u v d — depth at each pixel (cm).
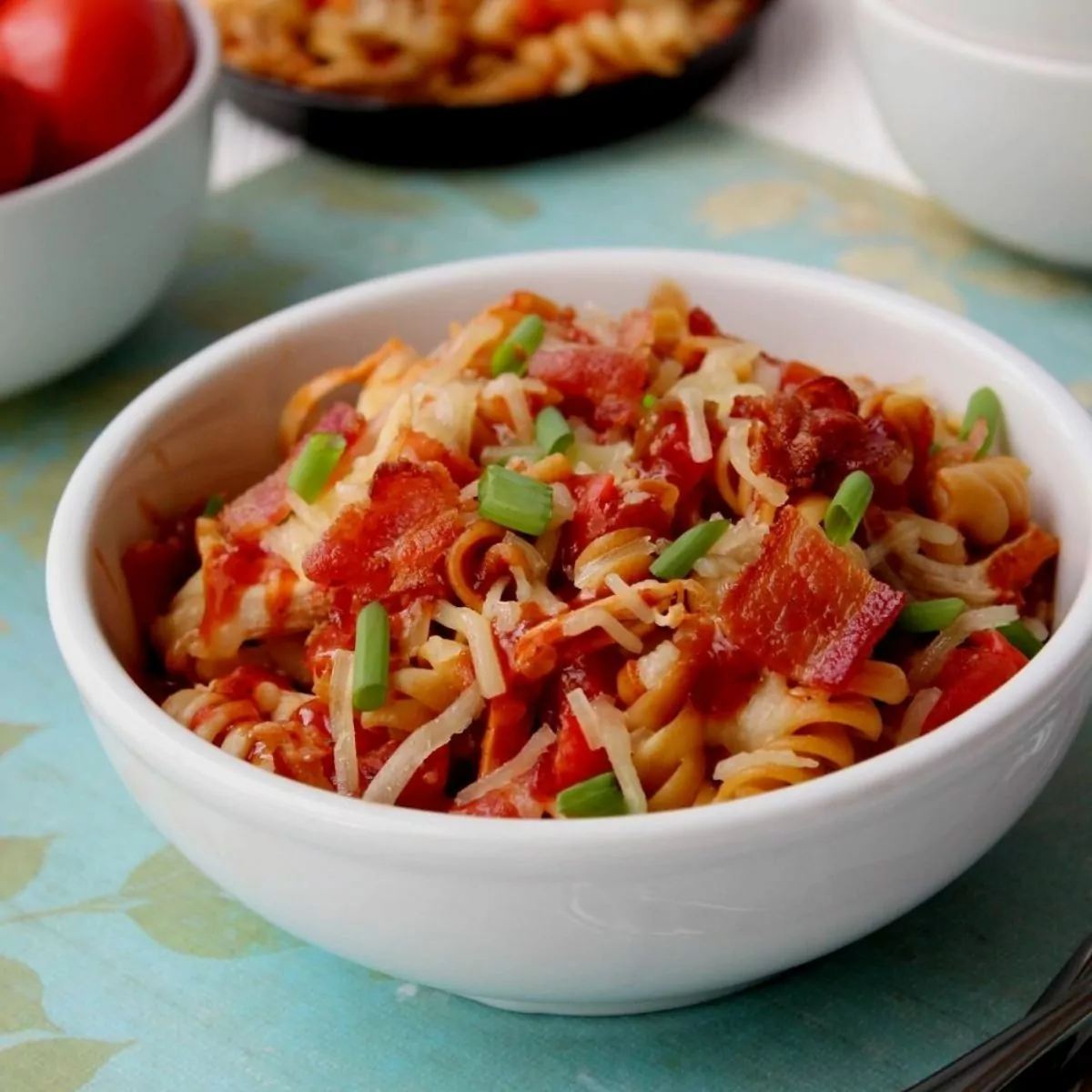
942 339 53
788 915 44
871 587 47
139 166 60
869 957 48
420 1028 48
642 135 72
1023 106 60
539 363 51
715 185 69
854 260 66
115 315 62
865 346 54
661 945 44
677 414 50
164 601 52
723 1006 48
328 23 70
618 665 47
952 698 47
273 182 71
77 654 47
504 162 71
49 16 62
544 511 48
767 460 48
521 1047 47
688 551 47
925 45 61
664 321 53
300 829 44
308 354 54
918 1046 47
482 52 72
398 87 71
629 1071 47
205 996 48
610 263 55
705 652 47
